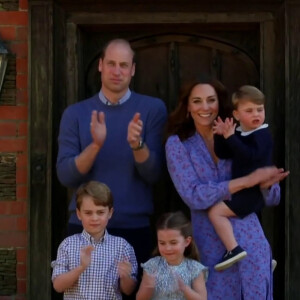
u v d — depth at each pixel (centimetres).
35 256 896
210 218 739
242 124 755
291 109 883
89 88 951
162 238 713
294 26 884
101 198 724
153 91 948
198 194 733
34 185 893
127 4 906
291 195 884
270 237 917
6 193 905
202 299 712
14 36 902
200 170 748
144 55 949
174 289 711
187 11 906
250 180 726
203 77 768
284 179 889
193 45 945
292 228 886
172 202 948
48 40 891
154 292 715
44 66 891
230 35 940
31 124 891
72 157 785
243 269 733
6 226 908
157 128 803
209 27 930
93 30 938
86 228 732
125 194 791
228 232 729
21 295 911
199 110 753
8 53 898
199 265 721
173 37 941
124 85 793
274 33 907
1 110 903
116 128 798
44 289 898
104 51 796
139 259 796
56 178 905
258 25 920
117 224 791
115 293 731
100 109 804
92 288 723
